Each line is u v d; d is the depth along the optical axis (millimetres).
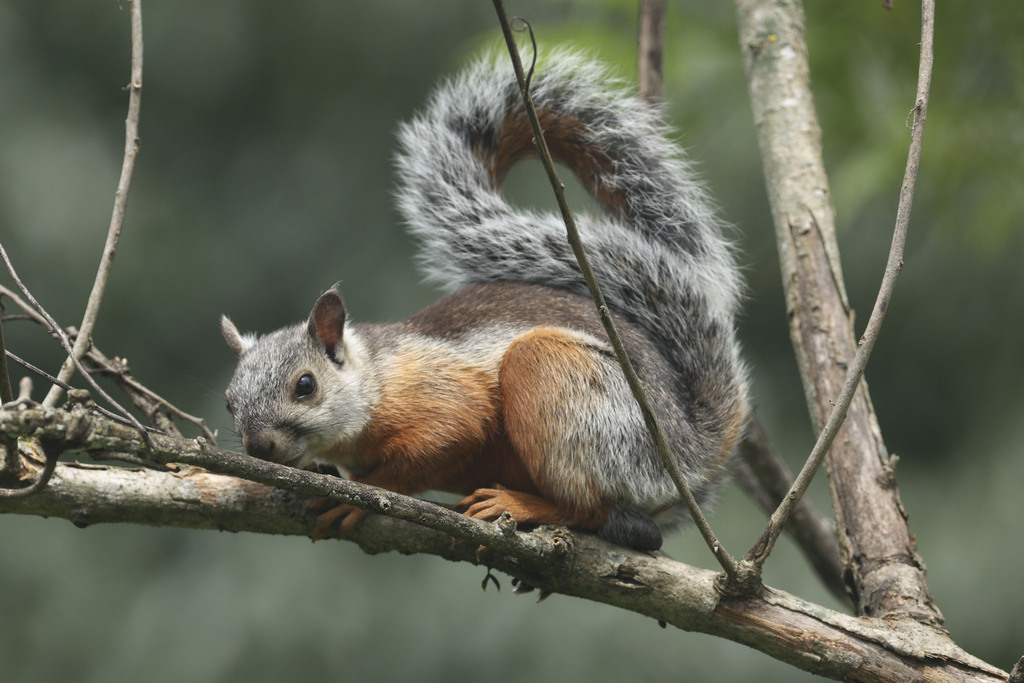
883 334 17141
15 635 14289
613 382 6629
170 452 4695
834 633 5613
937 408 17281
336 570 14414
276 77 18750
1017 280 16188
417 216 8023
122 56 17891
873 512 6371
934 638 5688
